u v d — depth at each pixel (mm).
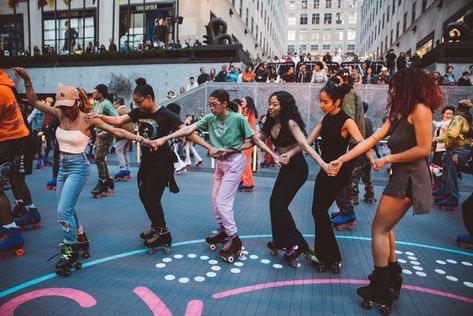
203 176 8414
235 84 15812
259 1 42469
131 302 2811
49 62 22438
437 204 6012
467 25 17391
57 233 4320
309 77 16188
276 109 3422
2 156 3521
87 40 25156
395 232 4770
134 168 9195
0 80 3541
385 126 2787
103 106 6031
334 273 3438
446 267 3664
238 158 3721
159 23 22875
